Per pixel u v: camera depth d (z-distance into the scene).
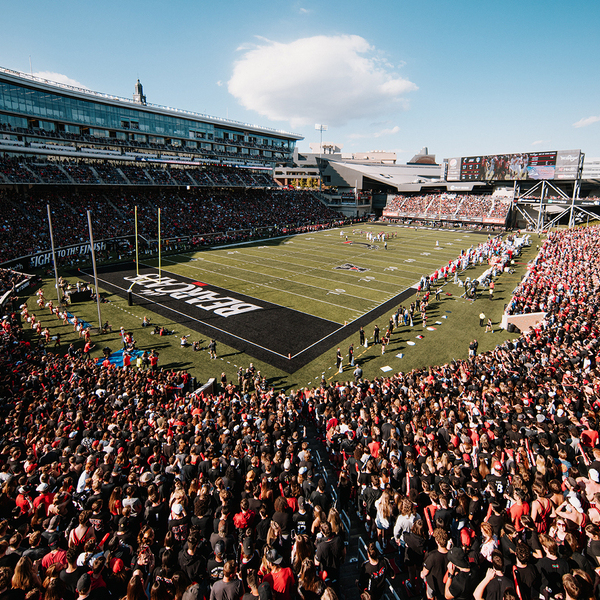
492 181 74.94
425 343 24.89
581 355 15.35
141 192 65.94
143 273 41.41
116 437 10.55
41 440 10.38
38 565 5.31
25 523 6.69
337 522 5.57
